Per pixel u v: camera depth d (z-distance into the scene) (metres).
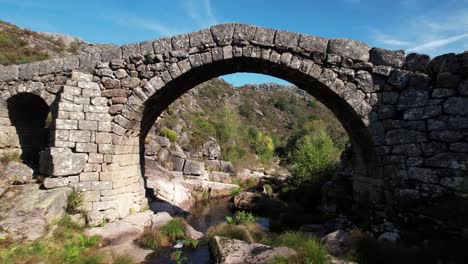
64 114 7.47
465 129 6.41
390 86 7.13
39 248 5.56
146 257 6.68
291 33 7.54
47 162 7.50
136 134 8.88
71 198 7.29
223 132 30.88
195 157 22.83
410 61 7.03
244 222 9.95
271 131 51.72
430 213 6.10
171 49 7.84
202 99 50.66
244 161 26.66
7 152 8.93
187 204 14.41
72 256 5.69
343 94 7.28
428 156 6.68
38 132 10.28
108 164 7.93
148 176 13.80
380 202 7.81
